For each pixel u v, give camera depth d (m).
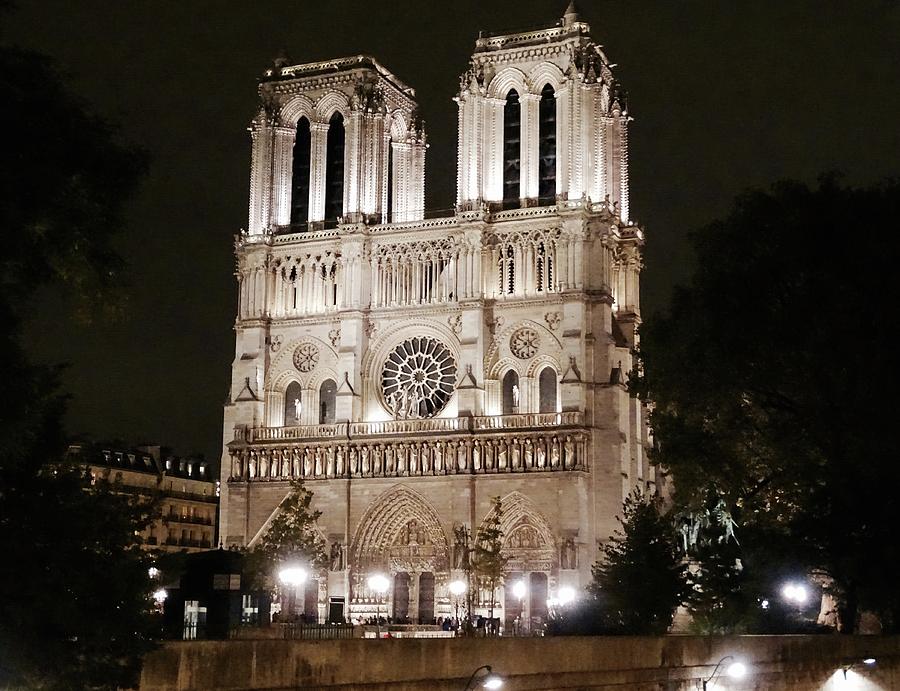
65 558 32.84
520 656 44.44
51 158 31.91
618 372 135.00
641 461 142.25
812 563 77.50
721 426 90.25
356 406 143.12
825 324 79.88
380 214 149.62
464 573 132.62
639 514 105.12
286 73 154.38
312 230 149.75
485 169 143.12
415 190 157.25
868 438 75.56
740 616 89.50
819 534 76.00
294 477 143.00
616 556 104.69
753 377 86.44
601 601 99.69
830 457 80.81
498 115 144.25
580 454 131.88
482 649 42.88
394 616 138.75
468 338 138.88
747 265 87.69
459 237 141.50
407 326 143.25
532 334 138.12
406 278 144.50
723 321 85.88
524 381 137.75
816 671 62.19
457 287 141.00
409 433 138.75
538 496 132.75
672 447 90.25
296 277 149.50
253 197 152.75
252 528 144.62
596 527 132.25
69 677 32.53
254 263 150.50
